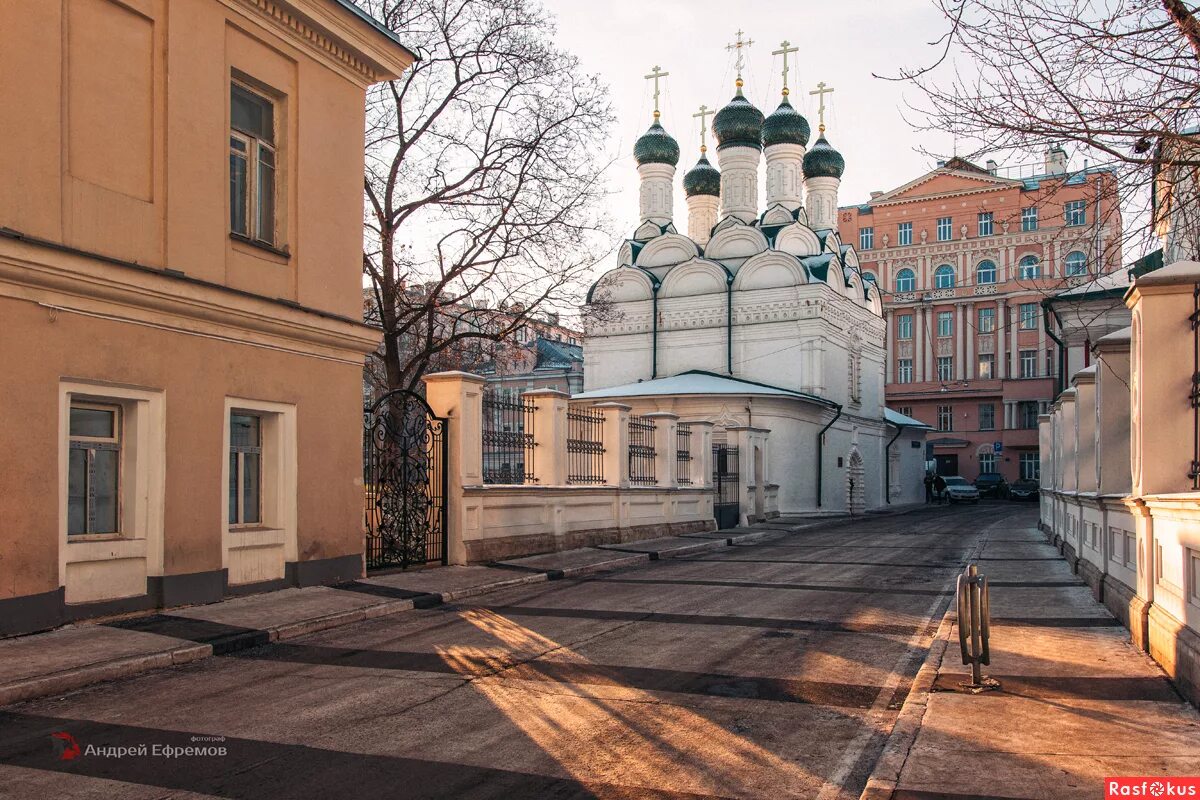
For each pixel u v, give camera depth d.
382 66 14.89
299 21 13.21
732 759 6.11
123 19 10.79
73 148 10.12
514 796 5.43
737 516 30.31
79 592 10.15
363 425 14.80
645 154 47.31
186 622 10.42
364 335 14.42
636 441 23.42
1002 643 9.56
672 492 24.61
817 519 35.47
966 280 63.97
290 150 13.33
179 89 11.39
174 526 11.22
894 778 5.48
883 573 16.75
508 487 17.67
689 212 49.34
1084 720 6.71
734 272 42.03
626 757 6.13
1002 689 7.63
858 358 45.47
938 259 65.00
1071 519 17.42
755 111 45.56
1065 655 8.96
